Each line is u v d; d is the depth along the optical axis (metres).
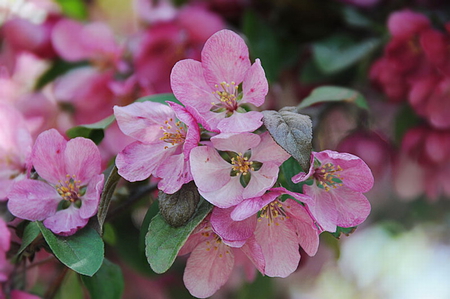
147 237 0.58
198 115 0.58
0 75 0.72
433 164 0.74
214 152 0.59
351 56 0.72
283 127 0.58
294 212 0.59
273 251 0.60
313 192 0.60
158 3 0.75
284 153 0.59
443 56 0.70
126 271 0.74
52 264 0.71
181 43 0.72
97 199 0.60
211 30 0.72
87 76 0.73
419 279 1.30
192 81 0.60
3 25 0.74
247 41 0.70
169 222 0.58
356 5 0.74
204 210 0.59
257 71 0.60
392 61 0.71
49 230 0.60
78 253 0.59
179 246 0.58
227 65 0.60
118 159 0.60
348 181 0.59
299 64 0.75
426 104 0.72
